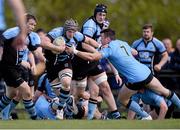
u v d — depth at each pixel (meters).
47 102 30.59
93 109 31.20
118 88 35.34
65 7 89.94
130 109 29.86
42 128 20.84
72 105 30.33
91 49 29.45
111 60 29.36
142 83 29.23
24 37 17.55
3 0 21.42
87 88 33.53
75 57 30.59
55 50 28.66
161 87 29.75
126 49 29.56
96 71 30.97
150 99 30.00
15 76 27.69
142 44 34.62
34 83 32.47
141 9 88.19
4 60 27.53
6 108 29.28
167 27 90.44
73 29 28.98
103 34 29.64
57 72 29.41
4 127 21.14
